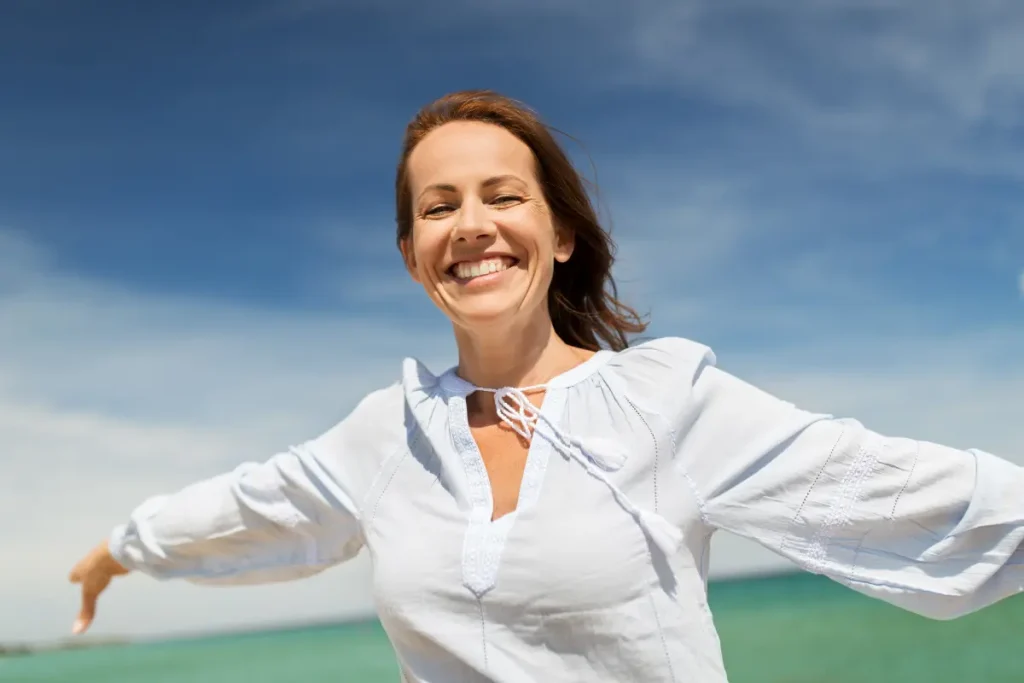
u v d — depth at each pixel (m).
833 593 26.50
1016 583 1.85
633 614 1.89
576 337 2.67
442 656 1.99
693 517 1.98
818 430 1.98
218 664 24.05
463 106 2.32
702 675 1.90
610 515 1.94
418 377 2.36
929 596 1.88
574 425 2.08
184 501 2.58
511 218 2.18
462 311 2.18
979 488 1.84
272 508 2.43
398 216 2.53
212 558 2.55
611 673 1.88
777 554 1.95
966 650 17.06
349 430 2.38
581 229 2.47
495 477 2.11
